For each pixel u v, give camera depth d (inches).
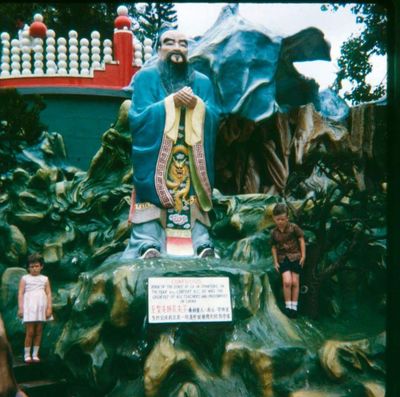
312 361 318.0
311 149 454.3
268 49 437.4
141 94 381.4
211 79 432.1
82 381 329.4
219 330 325.4
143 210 374.0
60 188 458.3
